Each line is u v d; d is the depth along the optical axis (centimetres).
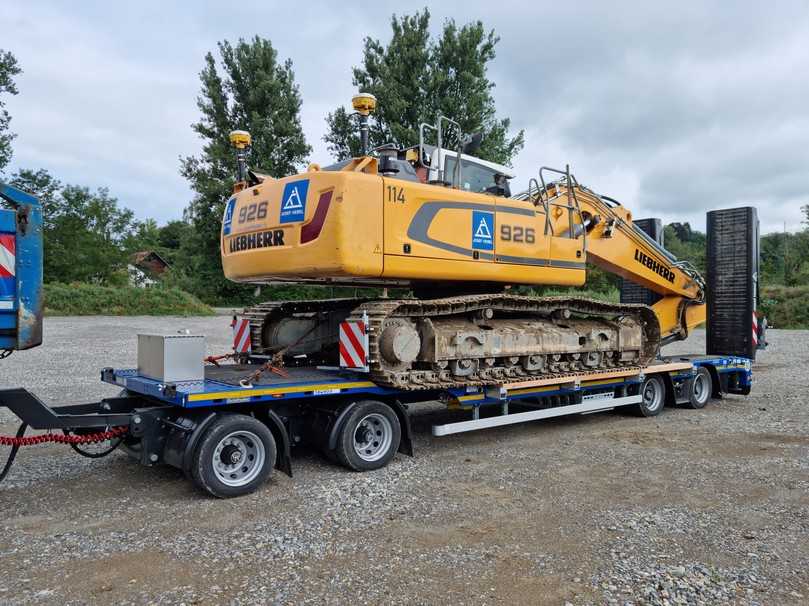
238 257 687
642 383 884
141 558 397
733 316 1086
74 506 498
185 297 3266
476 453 681
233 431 523
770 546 420
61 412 565
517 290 995
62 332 2056
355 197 592
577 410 801
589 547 418
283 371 639
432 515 480
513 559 398
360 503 507
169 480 571
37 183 5012
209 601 340
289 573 376
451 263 668
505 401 728
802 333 2514
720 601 344
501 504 507
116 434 532
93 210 5188
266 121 3962
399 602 341
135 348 1631
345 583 363
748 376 1059
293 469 613
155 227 7525
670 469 613
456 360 678
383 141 3588
